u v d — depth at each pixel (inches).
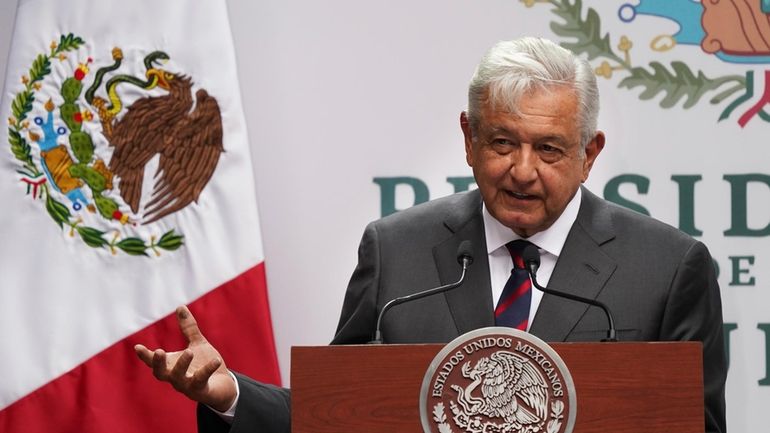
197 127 499.8
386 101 518.0
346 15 520.7
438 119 516.7
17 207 494.6
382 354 277.9
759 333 500.1
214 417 330.0
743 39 509.4
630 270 344.8
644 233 354.0
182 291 492.7
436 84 517.3
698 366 275.6
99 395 485.7
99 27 504.1
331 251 516.7
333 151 518.3
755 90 507.8
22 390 484.7
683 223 506.0
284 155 519.5
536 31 516.1
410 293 354.3
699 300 345.1
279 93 520.7
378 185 516.7
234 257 493.7
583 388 274.2
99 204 497.4
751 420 496.7
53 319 489.4
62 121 499.5
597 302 312.3
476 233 359.9
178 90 500.4
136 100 500.7
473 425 273.3
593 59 513.0
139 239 495.2
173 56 502.9
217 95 500.1
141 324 491.2
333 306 515.8
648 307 338.6
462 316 344.2
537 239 353.1
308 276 516.7
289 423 329.1
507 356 274.8
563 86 326.0
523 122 322.7
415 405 275.7
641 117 510.0
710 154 506.6
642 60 511.5
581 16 514.0
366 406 277.1
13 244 492.7
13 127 497.7
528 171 323.6
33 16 504.4
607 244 351.3
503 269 357.1
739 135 506.9
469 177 514.0
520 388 273.7
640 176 507.5
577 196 361.7
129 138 499.5
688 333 338.6
